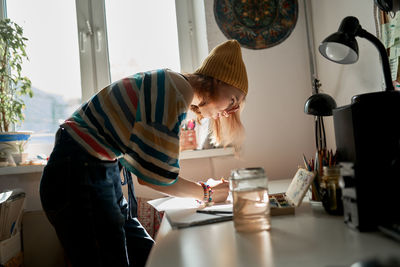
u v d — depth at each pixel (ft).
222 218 2.78
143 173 3.18
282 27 6.52
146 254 4.36
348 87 5.44
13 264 4.89
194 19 6.90
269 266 1.64
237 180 2.38
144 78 3.39
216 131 5.13
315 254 1.77
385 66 3.32
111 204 3.43
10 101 6.13
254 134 6.40
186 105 3.31
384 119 2.43
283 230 2.32
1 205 4.51
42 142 6.55
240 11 6.48
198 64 6.84
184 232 2.50
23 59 6.55
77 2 6.67
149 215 5.73
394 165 2.07
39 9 6.66
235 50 4.06
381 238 1.97
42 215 5.55
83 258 3.20
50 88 6.61
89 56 6.70
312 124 6.51
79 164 3.24
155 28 6.88
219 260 1.79
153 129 3.14
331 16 5.75
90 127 3.39
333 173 2.71
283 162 6.43
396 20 4.22
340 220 2.51
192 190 3.64
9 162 5.67
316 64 6.42
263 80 6.46
